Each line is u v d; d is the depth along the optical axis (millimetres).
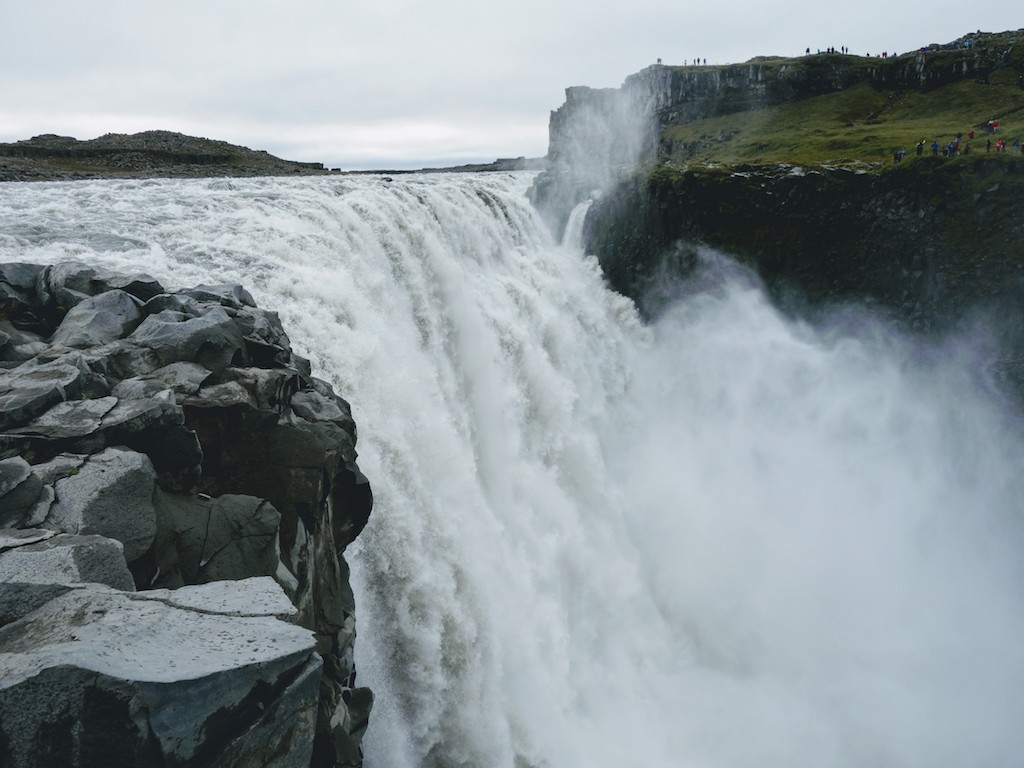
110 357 14242
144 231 28469
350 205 35188
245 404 14062
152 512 10992
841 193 54000
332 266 28844
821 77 104625
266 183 50750
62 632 7961
